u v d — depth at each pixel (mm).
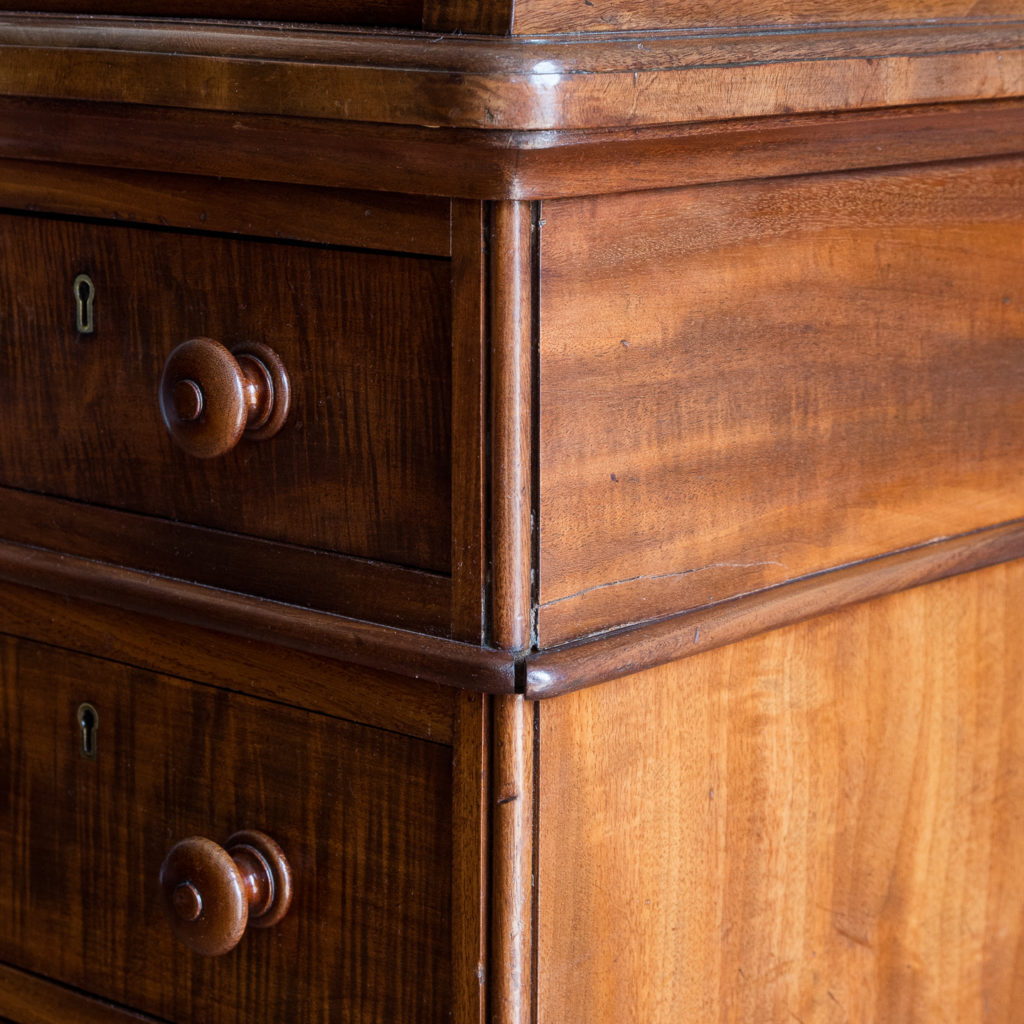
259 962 1005
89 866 1089
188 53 853
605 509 879
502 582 841
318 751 951
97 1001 1100
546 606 857
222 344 935
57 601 1069
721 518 948
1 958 1160
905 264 1022
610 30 827
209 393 889
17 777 1122
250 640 969
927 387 1062
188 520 983
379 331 866
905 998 1154
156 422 980
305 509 924
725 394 932
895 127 955
